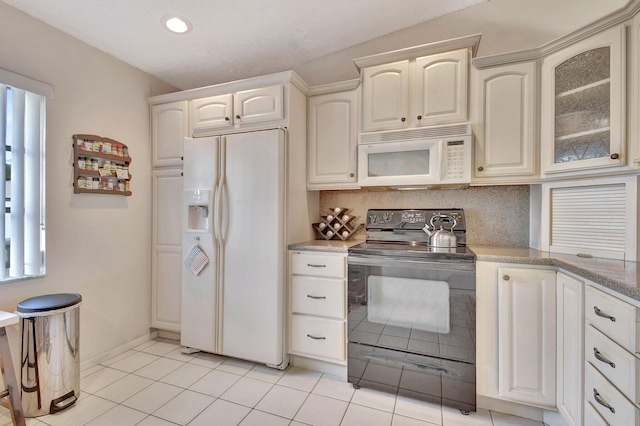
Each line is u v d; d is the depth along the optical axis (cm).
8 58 170
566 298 142
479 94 186
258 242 208
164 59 240
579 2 196
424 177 192
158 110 255
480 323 164
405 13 217
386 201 243
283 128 211
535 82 176
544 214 184
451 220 208
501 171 183
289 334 210
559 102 166
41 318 162
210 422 155
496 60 182
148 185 257
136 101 248
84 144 208
